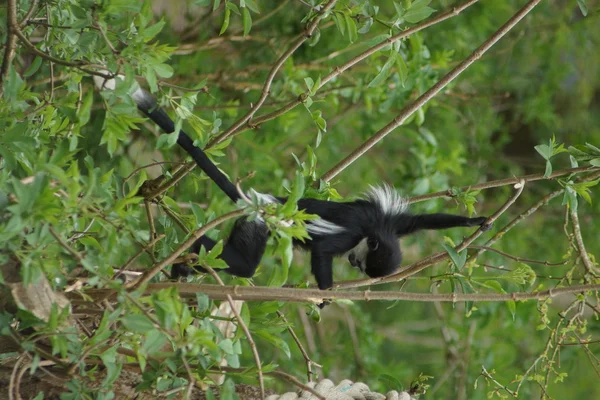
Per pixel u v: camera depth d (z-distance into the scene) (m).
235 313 6.29
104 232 6.55
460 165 16.09
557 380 8.52
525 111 17.89
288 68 12.93
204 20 15.15
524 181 8.49
